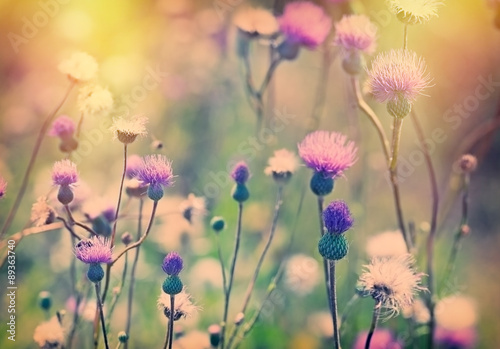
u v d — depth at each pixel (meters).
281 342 0.99
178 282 0.71
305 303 1.05
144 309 0.97
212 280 1.03
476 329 1.02
